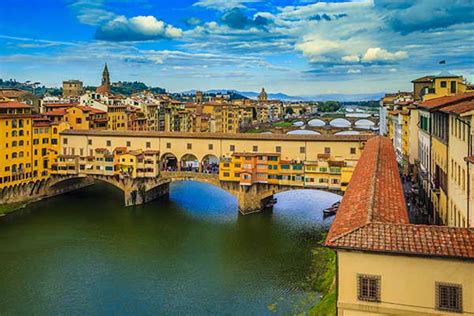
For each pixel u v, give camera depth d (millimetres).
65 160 124188
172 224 100250
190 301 61406
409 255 28938
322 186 107438
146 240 88812
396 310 29500
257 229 96188
